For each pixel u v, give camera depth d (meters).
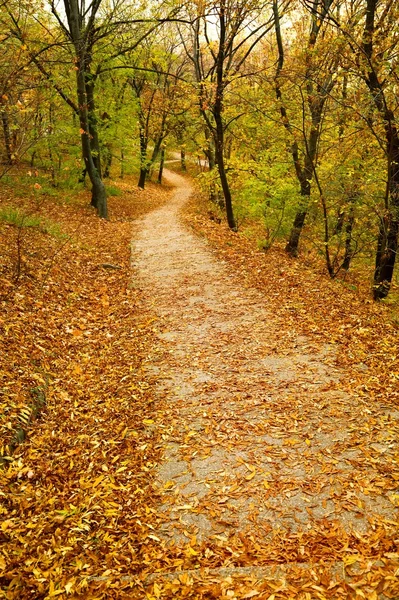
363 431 5.11
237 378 6.53
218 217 21.52
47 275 10.05
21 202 16.59
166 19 14.54
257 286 10.38
